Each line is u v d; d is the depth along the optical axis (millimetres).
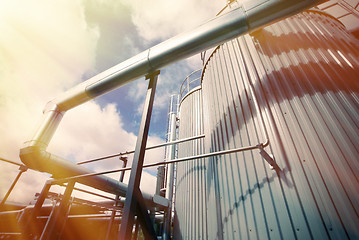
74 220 12719
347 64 3324
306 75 3361
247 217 2982
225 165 3887
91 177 6535
